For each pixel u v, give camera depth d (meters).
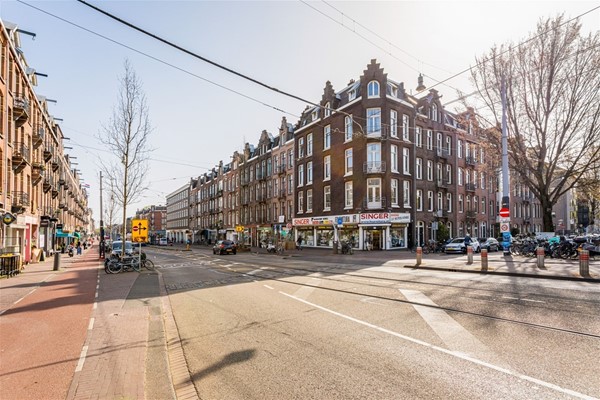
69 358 5.02
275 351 5.46
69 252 32.19
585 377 4.23
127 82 17.70
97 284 12.67
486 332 6.00
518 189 49.16
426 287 10.41
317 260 22.53
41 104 31.61
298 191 40.94
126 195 17.73
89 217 126.31
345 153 33.34
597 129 20.28
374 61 31.41
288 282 12.45
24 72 23.19
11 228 20.75
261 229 49.31
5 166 19.16
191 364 5.07
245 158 55.31
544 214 22.83
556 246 17.88
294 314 7.70
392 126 31.55
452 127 38.00
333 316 7.39
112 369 4.59
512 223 47.19
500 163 24.80
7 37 19.25
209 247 55.91
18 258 16.88
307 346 5.62
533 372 4.41
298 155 41.22
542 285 10.34
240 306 8.75
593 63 19.62
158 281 13.31
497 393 3.92
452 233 37.12
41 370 4.59
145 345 5.59
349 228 32.78
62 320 7.27
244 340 6.06
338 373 4.56
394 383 4.23
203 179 79.56
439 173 36.56
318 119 37.19
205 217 76.50
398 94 33.31
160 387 4.20
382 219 29.75
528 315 6.97
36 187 27.58
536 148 22.86
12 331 6.52
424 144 34.66
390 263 18.94
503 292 9.35
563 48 20.30
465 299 8.56
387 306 8.10
